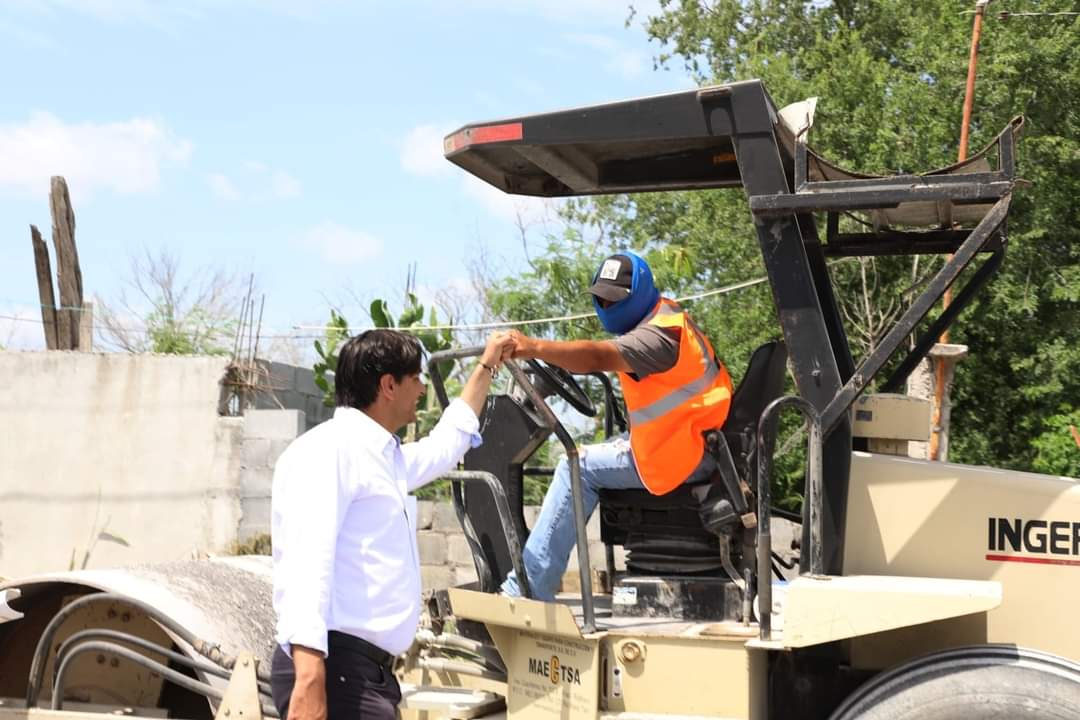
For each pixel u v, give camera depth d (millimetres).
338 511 3117
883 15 15156
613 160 4633
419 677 4945
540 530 4191
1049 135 11359
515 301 12688
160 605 4430
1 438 11484
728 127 3906
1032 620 3877
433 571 9867
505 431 4180
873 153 11594
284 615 2996
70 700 4742
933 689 3514
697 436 3969
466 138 4250
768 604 3639
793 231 3873
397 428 3430
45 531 11328
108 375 11430
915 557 3992
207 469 11117
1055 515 3881
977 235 3666
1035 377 11219
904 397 4375
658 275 12125
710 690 3691
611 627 3861
